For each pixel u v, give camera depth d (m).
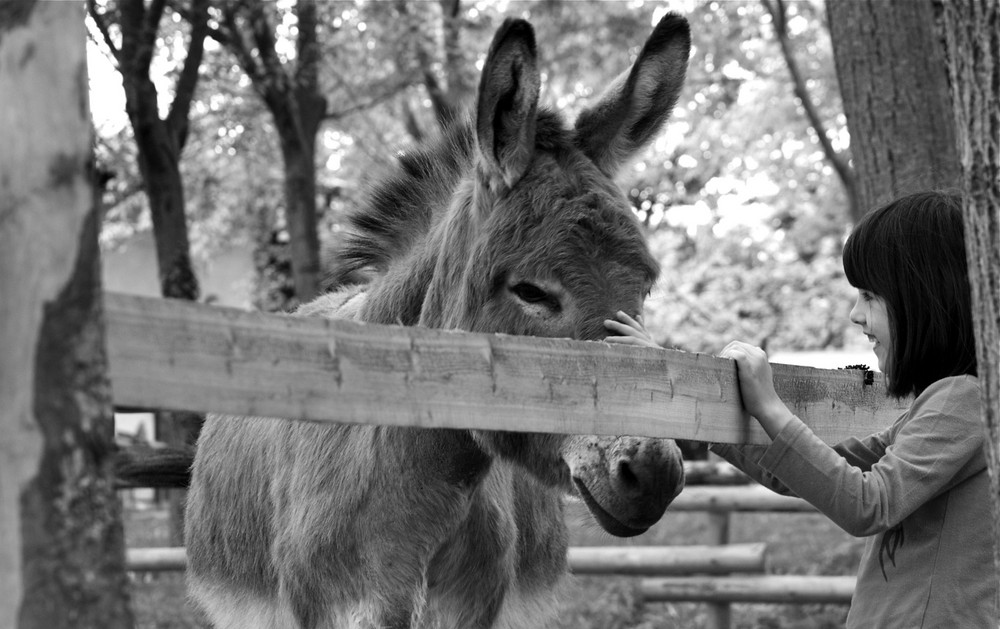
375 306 3.23
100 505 1.35
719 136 19.45
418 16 11.32
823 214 20.94
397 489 2.86
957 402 2.29
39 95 1.32
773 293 22.23
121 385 1.40
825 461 2.24
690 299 21.50
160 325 1.43
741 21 15.40
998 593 1.84
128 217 14.93
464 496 2.90
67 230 1.33
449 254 2.82
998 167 1.81
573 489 2.57
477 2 14.48
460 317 2.65
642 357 2.10
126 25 7.42
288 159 9.73
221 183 13.98
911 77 6.01
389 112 14.94
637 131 2.93
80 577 1.32
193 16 7.90
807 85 16.06
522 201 2.54
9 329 1.29
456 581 3.07
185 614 7.37
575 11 15.07
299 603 3.06
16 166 1.30
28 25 1.32
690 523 12.34
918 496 2.23
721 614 6.68
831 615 7.14
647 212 23.12
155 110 7.53
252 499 3.53
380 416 1.67
